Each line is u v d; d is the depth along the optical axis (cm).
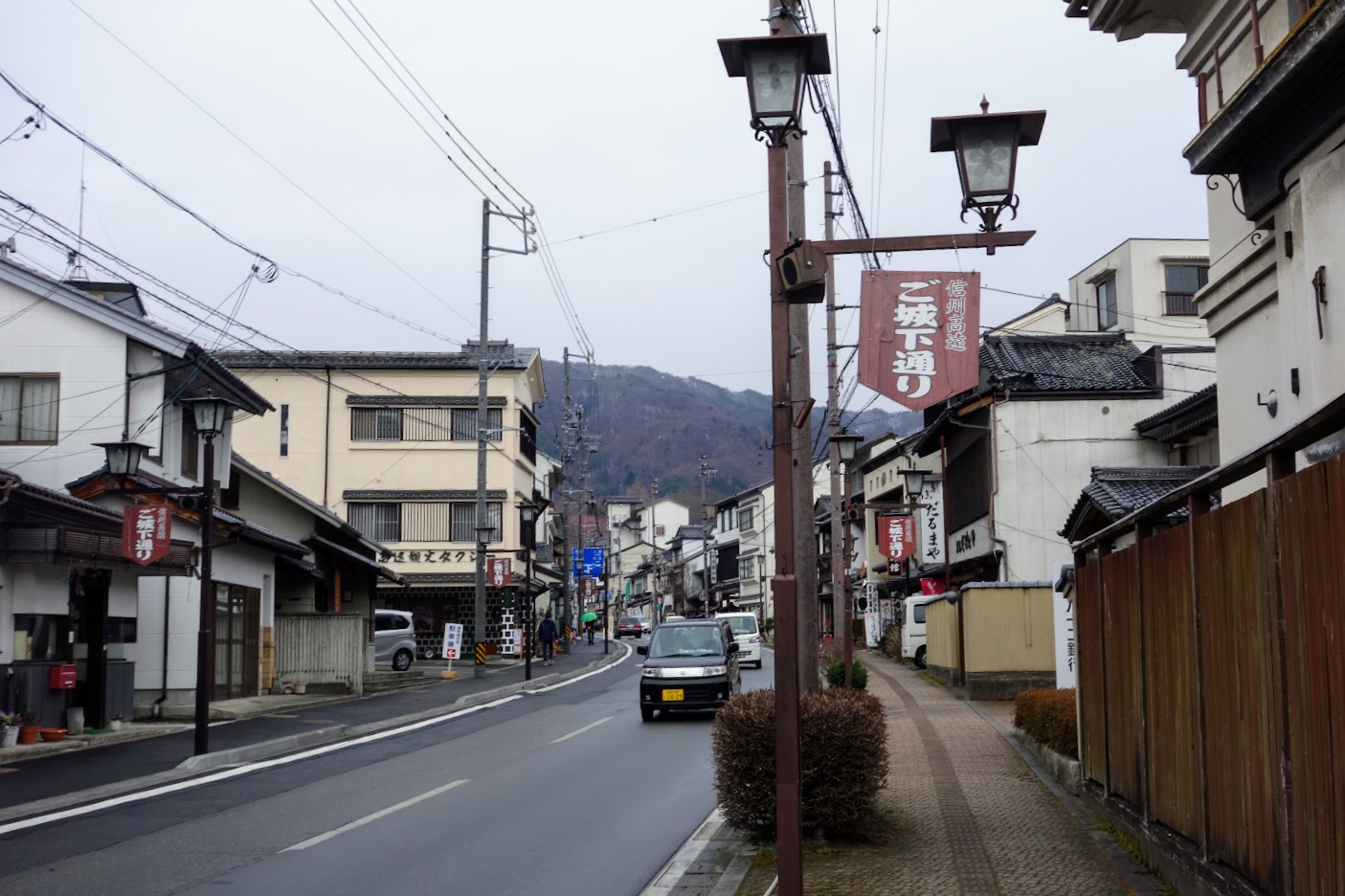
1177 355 2884
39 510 1609
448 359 4747
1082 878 745
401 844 939
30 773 1375
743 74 714
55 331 2150
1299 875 489
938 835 902
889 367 761
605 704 2403
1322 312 847
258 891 778
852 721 880
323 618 2778
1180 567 686
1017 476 2870
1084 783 1047
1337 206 823
